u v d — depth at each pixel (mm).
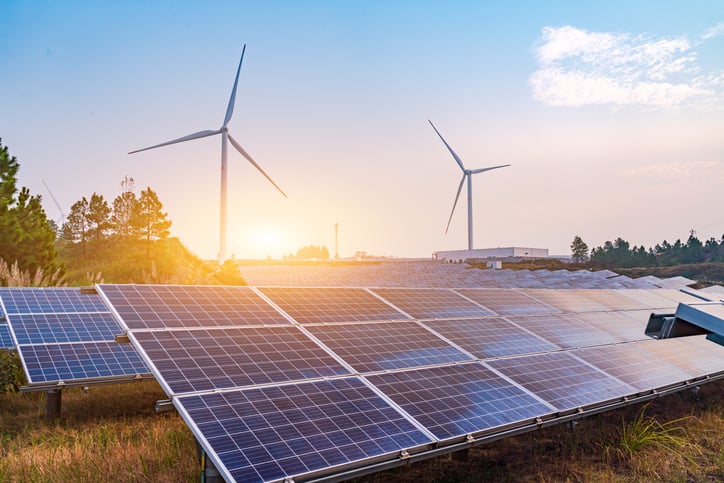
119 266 46656
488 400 11375
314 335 12734
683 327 14367
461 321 16312
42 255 34688
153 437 13289
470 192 90688
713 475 12062
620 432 14672
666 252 191375
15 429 14812
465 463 12383
